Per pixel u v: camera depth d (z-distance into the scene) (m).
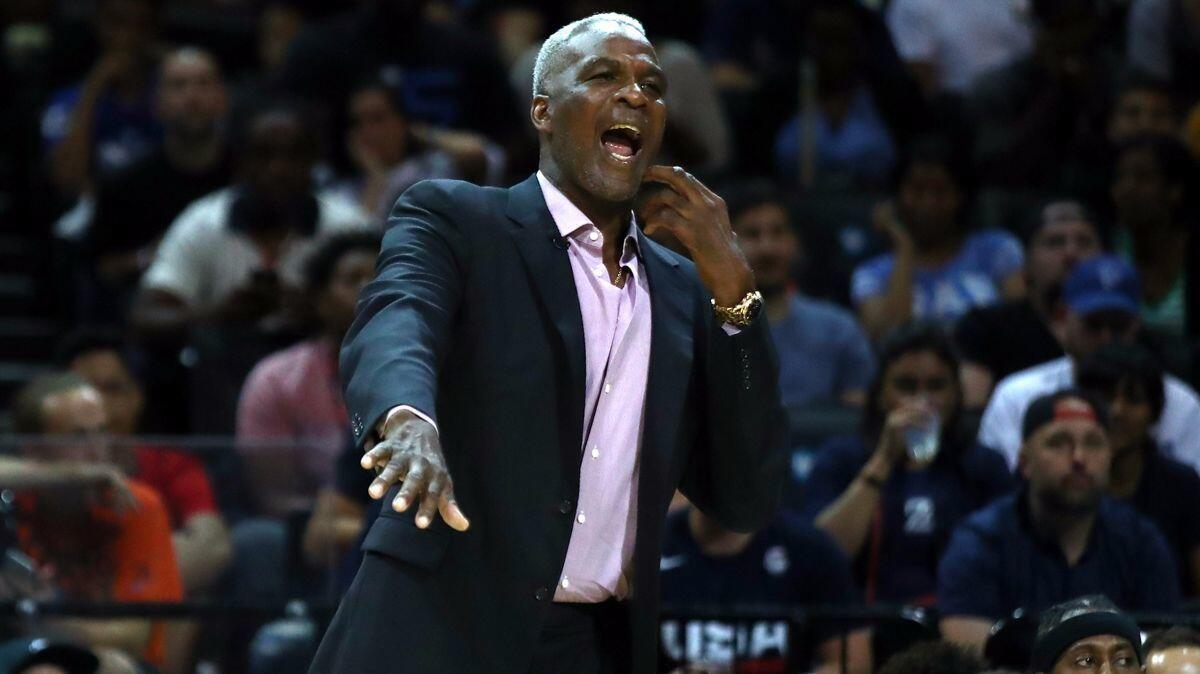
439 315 10.38
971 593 18.61
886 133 32.72
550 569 10.46
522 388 10.55
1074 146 31.98
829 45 32.50
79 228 32.91
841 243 29.52
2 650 16.00
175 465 19.03
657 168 10.99
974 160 31.64
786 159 32.84
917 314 27.91
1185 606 18.50
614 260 11.12
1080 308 23.56
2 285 33.88
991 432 22.95
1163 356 24.61
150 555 18.67
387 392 9.63
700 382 11.34
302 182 28.64
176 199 31.38
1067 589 18.70
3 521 18.38
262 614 17.45
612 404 10.88
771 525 19.20
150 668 17.12
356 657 10.29
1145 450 21.11
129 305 30.81
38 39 38.12
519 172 30.53
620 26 11.00
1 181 36.09
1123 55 34.88
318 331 26.09
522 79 33.91
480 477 10.48
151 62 34.50
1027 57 33.53
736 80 35.53
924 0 36.31
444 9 38.50
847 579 19.27
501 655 10.37
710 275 10.92
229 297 26.92
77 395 20.81
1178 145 29.14
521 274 10.77
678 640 16.94
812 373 25.50
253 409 24.73
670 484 11.02
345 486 19.41
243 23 41.53
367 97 30.88
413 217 10.80
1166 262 28.97
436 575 10.41
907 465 20.75
